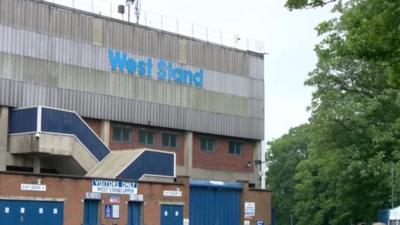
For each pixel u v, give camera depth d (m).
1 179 39.53
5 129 49.94
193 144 64.44
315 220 80.44
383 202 55.69
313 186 81.25
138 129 60.12
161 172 50.69
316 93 52.50
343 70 51.00
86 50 56.09
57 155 48.97
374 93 50.53
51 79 53.50
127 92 58.78
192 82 64.19
